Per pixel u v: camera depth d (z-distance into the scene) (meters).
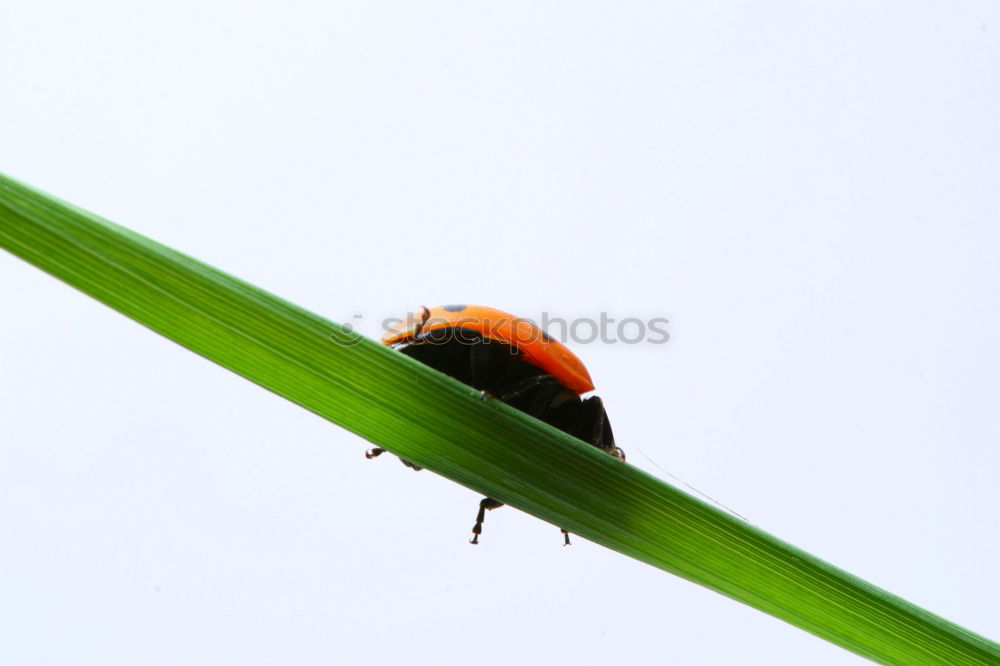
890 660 0.08
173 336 0.07
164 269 0.07
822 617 0.08
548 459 0.08
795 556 0.08
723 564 0.08
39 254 0.07
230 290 0.07
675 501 0.08
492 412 0.08
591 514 0.08
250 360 0.07
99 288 0.07
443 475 0.08
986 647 0.08
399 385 0.08
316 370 0.07
